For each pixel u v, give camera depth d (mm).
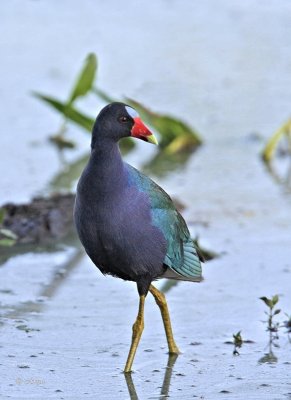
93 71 15688
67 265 11742
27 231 12578
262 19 22828
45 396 8438
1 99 18219
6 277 11305
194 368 9086
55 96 18047
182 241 9281
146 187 8844
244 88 18859
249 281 11203
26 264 11750
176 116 17344
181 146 16328
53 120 17594
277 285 11086
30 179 14805
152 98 18109
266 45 21078
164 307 9375
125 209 8586
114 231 8586
